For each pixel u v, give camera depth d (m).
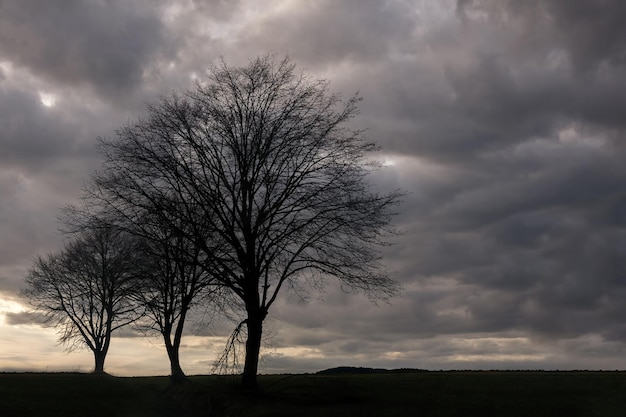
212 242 30.72
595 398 24.55
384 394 26.81
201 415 23.86
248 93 29.67
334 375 35.19
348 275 29.08
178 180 28.92
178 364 34.28
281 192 29.02
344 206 28.42
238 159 28.75
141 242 31.22
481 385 28.59
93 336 51.59
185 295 34.97
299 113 29.39
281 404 25.03
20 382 31.98
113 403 25.92
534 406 23.36
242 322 27.94
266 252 28.42
